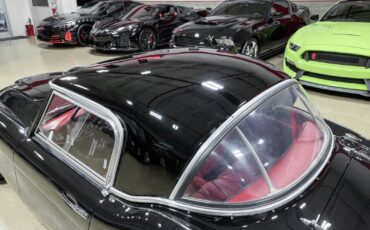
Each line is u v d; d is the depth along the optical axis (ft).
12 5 35.09
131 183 3.95
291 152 4.30
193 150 3.54
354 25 13.62
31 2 35.94
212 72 4.64
